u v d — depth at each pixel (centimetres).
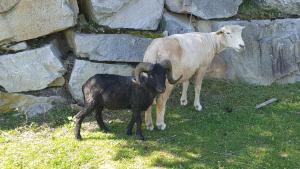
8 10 680
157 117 651
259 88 813
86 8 762
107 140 620
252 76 825
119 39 730
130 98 606
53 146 602
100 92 605
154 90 583
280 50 827
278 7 859
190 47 655
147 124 650
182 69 644
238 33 704
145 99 601
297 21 845
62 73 718
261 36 824
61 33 755
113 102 607
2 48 700
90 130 654
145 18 757
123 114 704
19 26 693
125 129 657
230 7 815
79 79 718
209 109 729
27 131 648
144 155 586
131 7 748
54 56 704
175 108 730
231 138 637
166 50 623
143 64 576
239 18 830
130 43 736
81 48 718
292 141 633
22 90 702
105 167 560
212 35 707
